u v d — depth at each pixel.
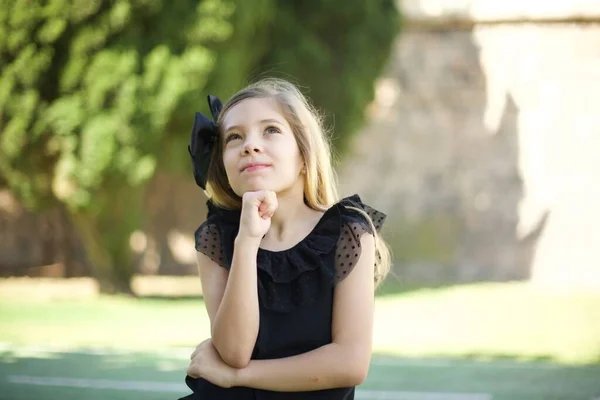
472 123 22.69
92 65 15.46
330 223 2.52
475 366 9.66
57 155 15.74
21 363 9.32
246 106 2.57
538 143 22.42
